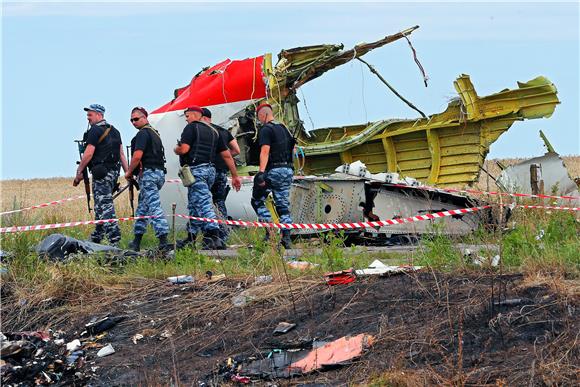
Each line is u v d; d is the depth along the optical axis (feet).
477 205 109.91
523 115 133.18
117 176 111.55
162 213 102.53
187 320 74.33
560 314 63.00
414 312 66.80
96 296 82.38
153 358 68.80
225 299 76.69
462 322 63.67
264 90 130.52
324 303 71.72
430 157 138.72
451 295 68.44
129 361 68.80
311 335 66.95
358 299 71.05
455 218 112.88
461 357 58.23
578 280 69.51
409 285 72.18
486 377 56.18
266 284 78.64
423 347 61.41
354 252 90.07
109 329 75.72
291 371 62.18
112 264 90.38
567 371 55.62
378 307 69.10
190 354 68.49
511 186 126.62
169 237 114.01
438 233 90.53
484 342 60.95
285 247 104.17
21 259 87.30
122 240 114.11
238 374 63.36
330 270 81.25
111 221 99.66
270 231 90.12
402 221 93.76
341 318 68.39
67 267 85.35
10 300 82.69
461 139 137.18
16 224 107.86
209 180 104.99
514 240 83.35
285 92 136.26
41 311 80.28
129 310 78.43
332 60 134.62
